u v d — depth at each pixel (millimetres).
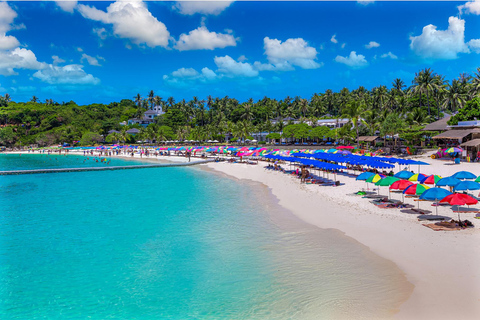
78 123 178875
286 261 18453
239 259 19078
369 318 12750
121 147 128500
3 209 33375
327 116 151750
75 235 24344
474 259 16781
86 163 95312
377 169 50031
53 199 38781
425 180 26406
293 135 111750
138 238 23406
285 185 44125
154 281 16734
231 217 28500
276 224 25734
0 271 18250
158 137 157875
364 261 17719
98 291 15922
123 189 45375
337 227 23812
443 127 79125
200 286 16031
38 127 188625
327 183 42094
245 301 14539
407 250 18547
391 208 27438
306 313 13367
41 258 20031
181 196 39031
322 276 16375
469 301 13305
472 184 23297
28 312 14352
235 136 138625
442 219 23359
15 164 94625
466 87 108062
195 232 24422
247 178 53688
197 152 114125
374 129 88375
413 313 12836
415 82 110750
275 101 187750
